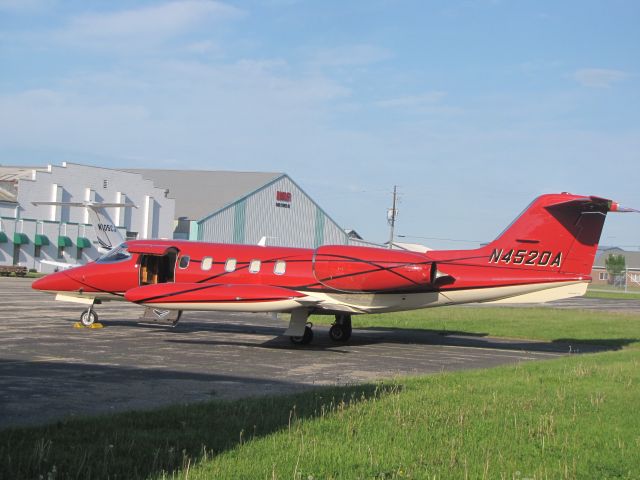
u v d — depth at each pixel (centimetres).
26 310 2611
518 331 2659
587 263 1875
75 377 1266
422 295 1956
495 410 1045
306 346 1969
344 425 909
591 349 2198
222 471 696
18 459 700
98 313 2658
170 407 977
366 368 1572
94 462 705
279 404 1032
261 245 2336
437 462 767
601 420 1009
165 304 1900
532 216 1908
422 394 1155
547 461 795
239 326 2459
